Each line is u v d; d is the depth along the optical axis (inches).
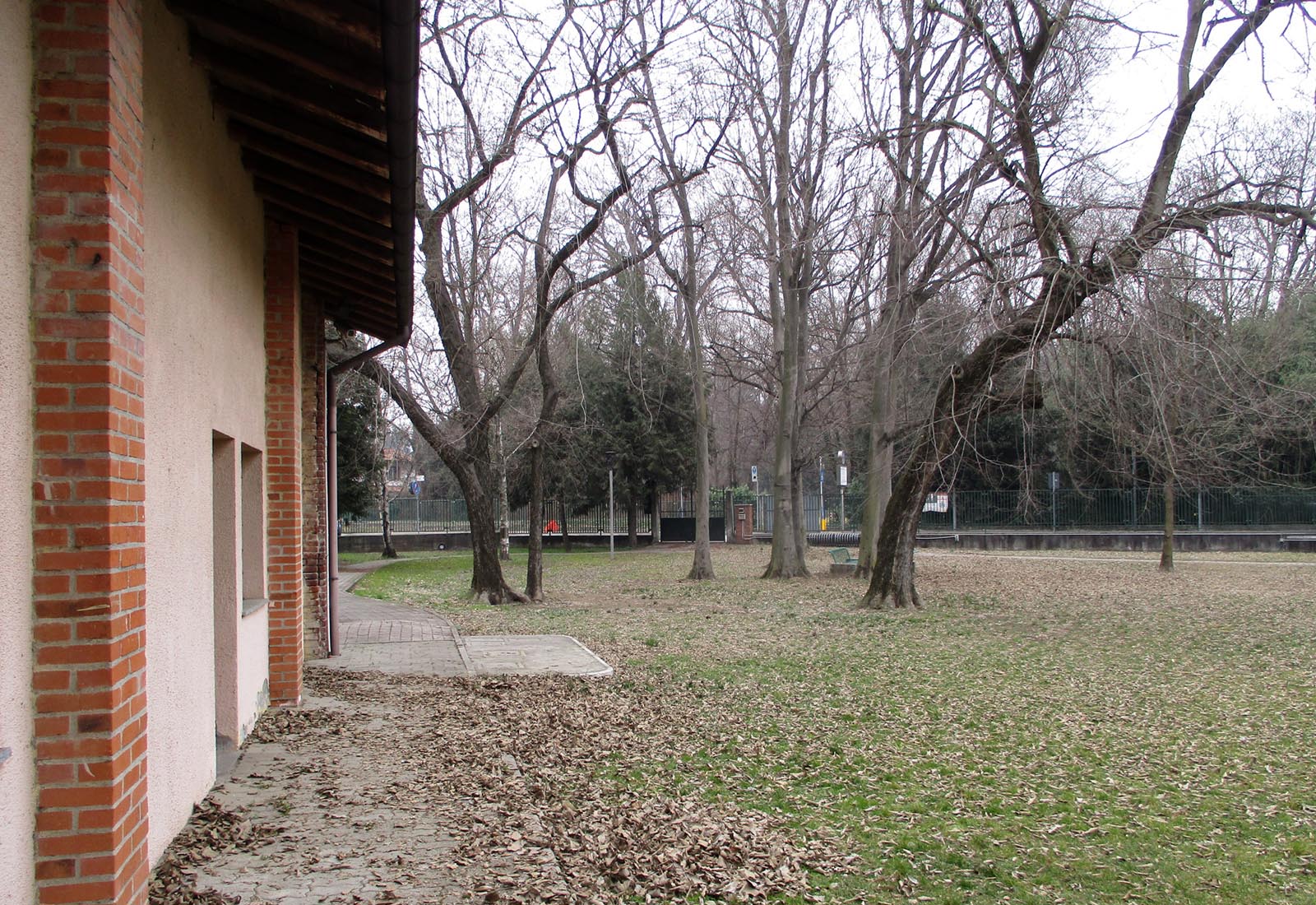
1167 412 569.6
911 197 799.7
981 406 686.5
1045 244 585.6
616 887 188.1
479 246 796.0
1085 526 1560.0
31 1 126.8
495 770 267.3
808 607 808.9
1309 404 851.4
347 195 277.6
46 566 123.8
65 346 125.6
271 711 333.1
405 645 556.4
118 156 131.6
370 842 200.5
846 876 209.5
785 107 936.3
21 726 120.0
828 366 1019.3
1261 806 267.7
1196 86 571.8
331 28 170.9
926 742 342.6
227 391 247.9
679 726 358.9
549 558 1546.5
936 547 1534.2
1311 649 555.2
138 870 134.3
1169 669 498.0
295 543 344.5
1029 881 210.5
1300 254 557.0
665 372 1553.9
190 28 201.6
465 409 824.9
